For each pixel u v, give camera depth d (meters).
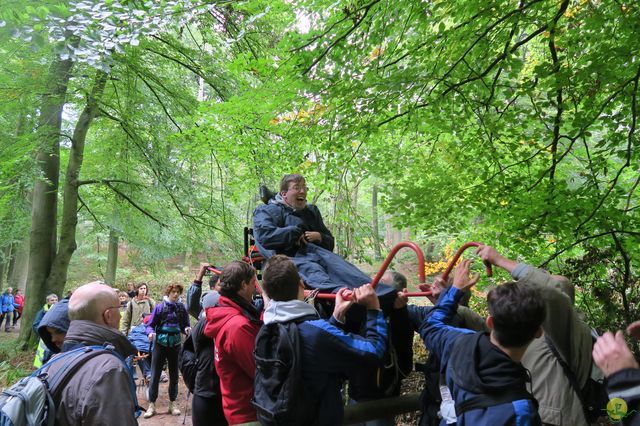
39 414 1.70
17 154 9.69
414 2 4.68
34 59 9.41
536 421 1.61
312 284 2.63
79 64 9.91
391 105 5.48
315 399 2.05
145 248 13.53
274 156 6.20
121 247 26.19
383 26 4.86
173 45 10.42
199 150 6.71
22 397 1.70
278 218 3.03
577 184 5.95
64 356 1.91
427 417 2.38
